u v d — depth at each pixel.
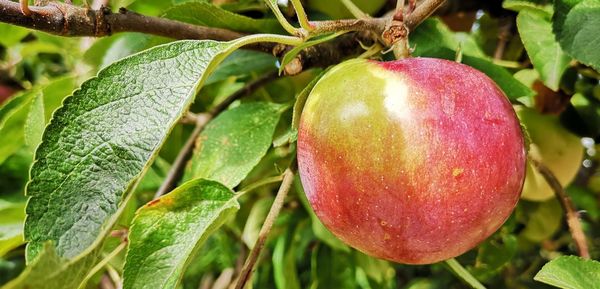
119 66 0.27
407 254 0.28
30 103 0.40
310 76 0.43
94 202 0.25
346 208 0.28
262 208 0.50
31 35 0.57
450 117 0.26
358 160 0.27
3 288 0.21
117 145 0.26
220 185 0.30
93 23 0.30
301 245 0.56
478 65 0.36
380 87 0.27
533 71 0.41
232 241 0.59
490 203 0.27
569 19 0.33
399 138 0.26
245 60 0.41
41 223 0.25
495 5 0.43
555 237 0.69
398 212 0.27
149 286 0.28
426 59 0.28
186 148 0.40
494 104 0.27
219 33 0.34
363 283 0.49
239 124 0.37
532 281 0.70
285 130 0.38
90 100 0.26
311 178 0.28
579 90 0.41
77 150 0.26
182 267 0.28
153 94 0.26
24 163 0.47
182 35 0.33
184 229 0.29
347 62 0.29
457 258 0.43
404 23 0.30
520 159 0.28
